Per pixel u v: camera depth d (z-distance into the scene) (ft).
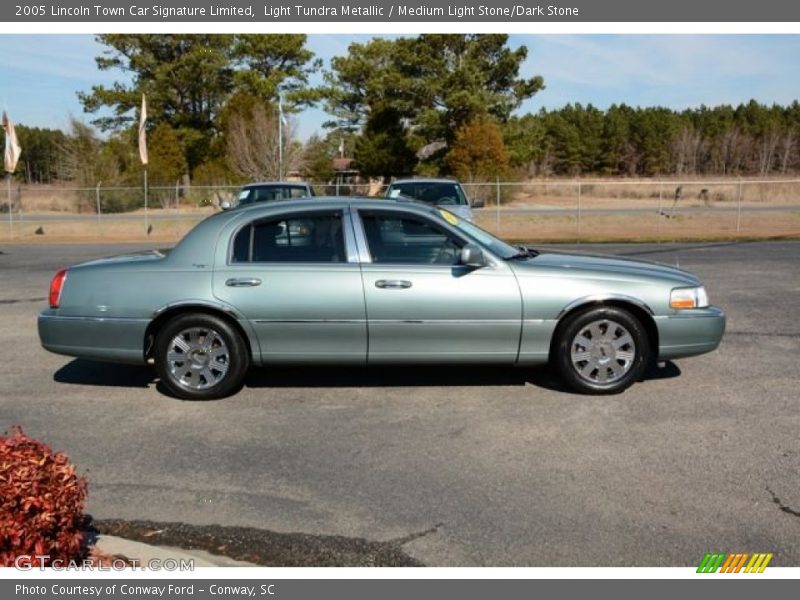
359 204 20.33
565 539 12.60
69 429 18.15
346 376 22.33
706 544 12.39
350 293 19.52
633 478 14.89
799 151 237.04
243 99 151.84
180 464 15.96
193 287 19.75
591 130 262.47
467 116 145.79
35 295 37.81
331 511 13.73
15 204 128.57
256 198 51.90
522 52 147.95
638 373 20.15
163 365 20.11
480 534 12.80
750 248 60.18
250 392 20.92
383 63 173.37
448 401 19.89
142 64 159.63
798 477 14.87
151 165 136.56
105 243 80.74
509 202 131.44
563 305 19.65
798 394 20.12
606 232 88.48
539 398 20.01
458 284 19.53
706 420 18.17
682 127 252.83
